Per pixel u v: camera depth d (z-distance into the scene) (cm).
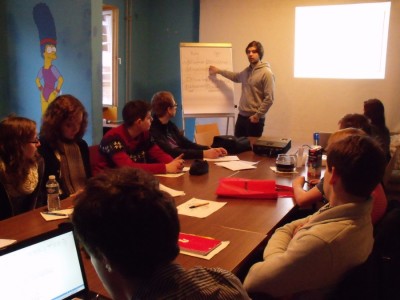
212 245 169
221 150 349
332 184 145
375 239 159
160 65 629
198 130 430
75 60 445
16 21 473
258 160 343
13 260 109
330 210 143
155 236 77
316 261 138
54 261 117
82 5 430
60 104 259
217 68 530
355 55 504
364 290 138
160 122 350
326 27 512
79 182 269
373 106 383
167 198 82
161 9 615
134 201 77
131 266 77
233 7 560
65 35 446
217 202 230
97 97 448
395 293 153
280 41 539
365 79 501
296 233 158
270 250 166
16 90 488
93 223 77
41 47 463
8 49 483
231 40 568
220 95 537
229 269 153
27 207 235
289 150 379
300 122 542
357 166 138
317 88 527
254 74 489
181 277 80
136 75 620
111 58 584
